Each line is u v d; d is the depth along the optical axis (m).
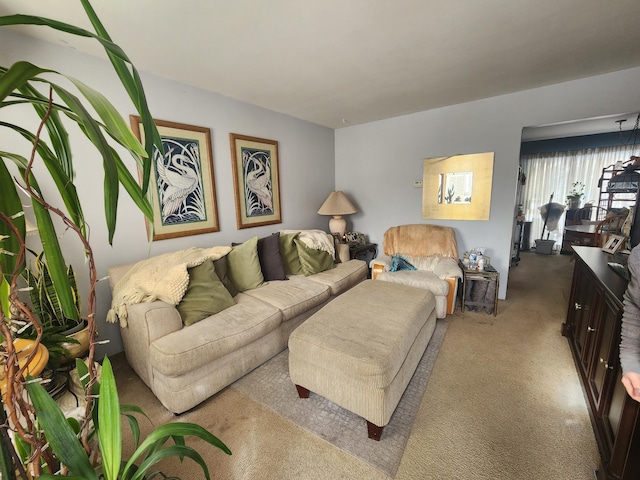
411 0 1.43
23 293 1.69
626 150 4.87
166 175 2.31
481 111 3.01
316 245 2.95
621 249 1.97
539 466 1.26
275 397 1.73
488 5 1.48
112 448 0.72
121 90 2.07
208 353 1.61
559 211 5.47
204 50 1.85
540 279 3.89
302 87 2.52
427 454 1.33
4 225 0.70
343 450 1.37
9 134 1.67
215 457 1.35
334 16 1.54
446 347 2.22
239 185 2.88
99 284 2.04
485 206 3.14
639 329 0.94
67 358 1.61
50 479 0.62
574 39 1.84
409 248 3.29
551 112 2.66
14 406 0.59
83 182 1.94
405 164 3.62
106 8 1.42
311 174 3.81
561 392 1.70
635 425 1.01
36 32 1.65
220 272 2.24
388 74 2.30
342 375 1.45
